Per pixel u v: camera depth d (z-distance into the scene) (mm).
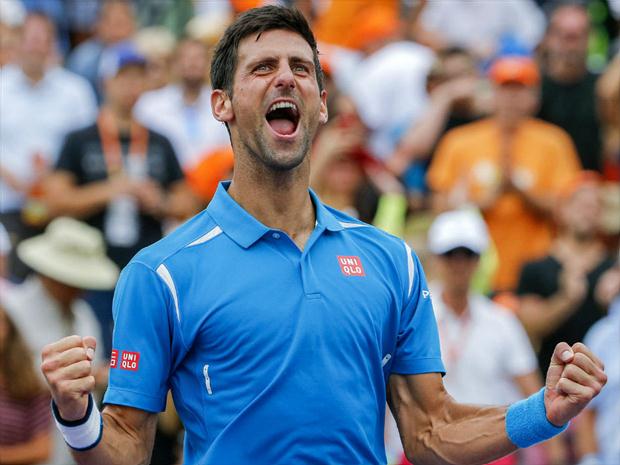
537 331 28125
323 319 12547
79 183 29422
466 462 12977
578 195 28844
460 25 39906
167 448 24172
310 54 13164
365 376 12734
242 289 12562
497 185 30281
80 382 11734
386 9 38812
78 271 24984
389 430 24281
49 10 41406
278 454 12266
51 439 23484
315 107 13062
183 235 13008
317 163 27578
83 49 39250
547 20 40906
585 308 28031
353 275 12961
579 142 34219
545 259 28438
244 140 13023
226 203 13078
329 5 38750
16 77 34000
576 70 34438
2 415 22719
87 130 29688
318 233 13062
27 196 32906
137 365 12570
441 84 33219
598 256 28578
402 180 31453
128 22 38969
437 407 13359
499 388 24688
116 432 12469
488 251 28719
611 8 41500
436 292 25125
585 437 26078
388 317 13133
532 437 12562
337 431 12359
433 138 32062
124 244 28969
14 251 29859
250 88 12898
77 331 25344
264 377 12344
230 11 37344
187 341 12555
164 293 12609
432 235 25250
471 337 24672
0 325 22625
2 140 33406
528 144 30984
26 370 22859
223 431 12328
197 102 33938
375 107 34062
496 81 31078
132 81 29719
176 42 38062
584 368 12211
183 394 12695
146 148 29891
